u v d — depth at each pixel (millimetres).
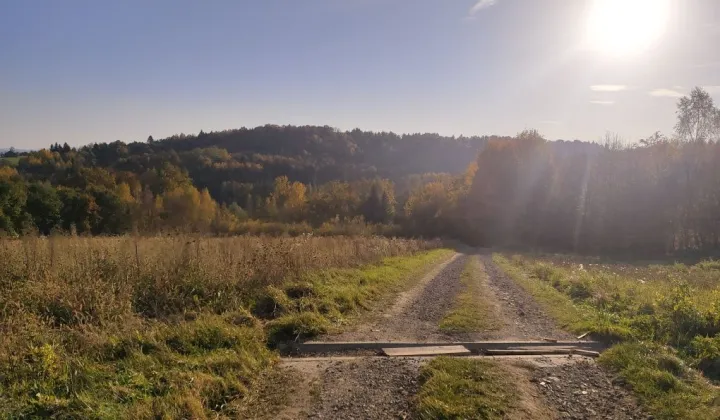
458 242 56406
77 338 6723
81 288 8320
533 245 53312
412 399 5863
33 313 7492
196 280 10000
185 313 8695
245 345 7410
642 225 47406
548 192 53906
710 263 28594
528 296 14461
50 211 43438
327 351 8180
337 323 9711
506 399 5809
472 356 7961
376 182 79625
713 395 5996
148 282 9547
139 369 5992
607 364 7402
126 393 5344
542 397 6117
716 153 44312
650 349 7852
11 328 6781
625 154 50781
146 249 11133
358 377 6645
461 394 5840
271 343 8180
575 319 10883
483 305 12500
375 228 57125
